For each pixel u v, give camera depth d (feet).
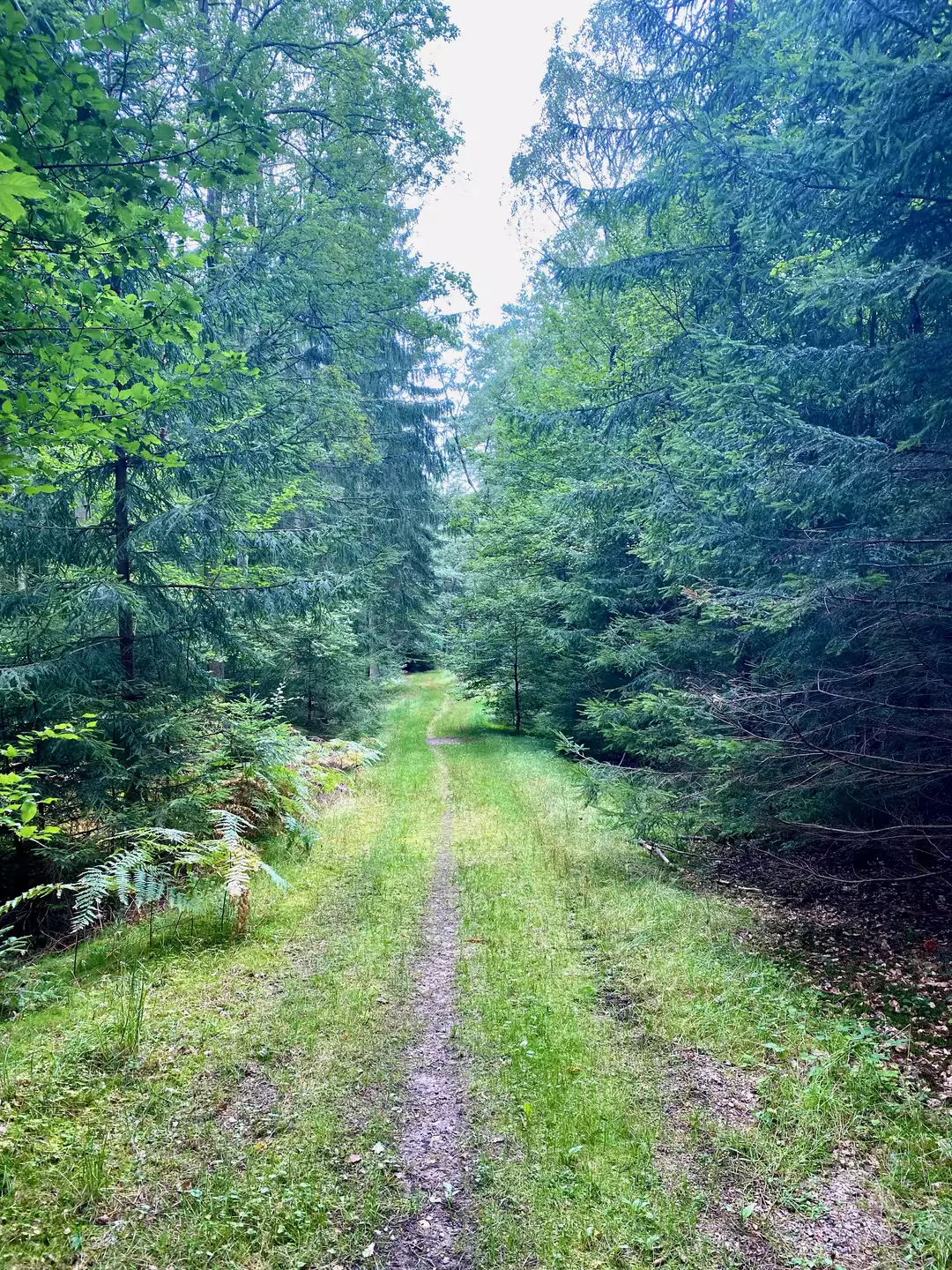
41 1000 15.37
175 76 28.35
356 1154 11.09
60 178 11.21
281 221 34.60
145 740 22.40
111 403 13.61
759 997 15.69
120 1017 14.51
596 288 35.42
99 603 20.83
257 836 28.02
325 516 49.11
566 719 55.21
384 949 18.54
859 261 18.71
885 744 18.80
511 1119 11.88
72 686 20.83
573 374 53.16
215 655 29.53
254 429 25.13
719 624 26.96
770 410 18.62
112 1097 12.05
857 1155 10.97
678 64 34.53
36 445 15.25
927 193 16.03
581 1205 10.10
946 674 17.54
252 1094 12.41
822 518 18.93
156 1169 10.50
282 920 20.42
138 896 19.01
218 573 26.43
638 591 42.27
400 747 56.03
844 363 18.51
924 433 15.93
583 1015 15.17
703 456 22.20
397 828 31.09
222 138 11.58
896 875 21.63
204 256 12.95
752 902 21.85
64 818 21.02
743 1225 9.72
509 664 66.23
